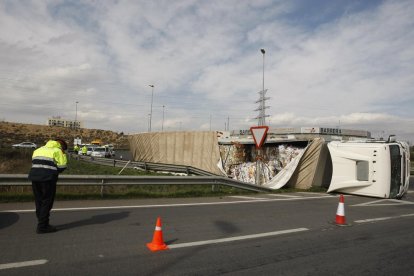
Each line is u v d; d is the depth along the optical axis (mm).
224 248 5996
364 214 10102
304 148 16375
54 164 6398
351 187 14414
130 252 5508
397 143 14109
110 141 101062
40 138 84688
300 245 6414
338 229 7883
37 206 6336
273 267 5148
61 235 6230
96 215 8023
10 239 5859
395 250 6320
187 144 21406
